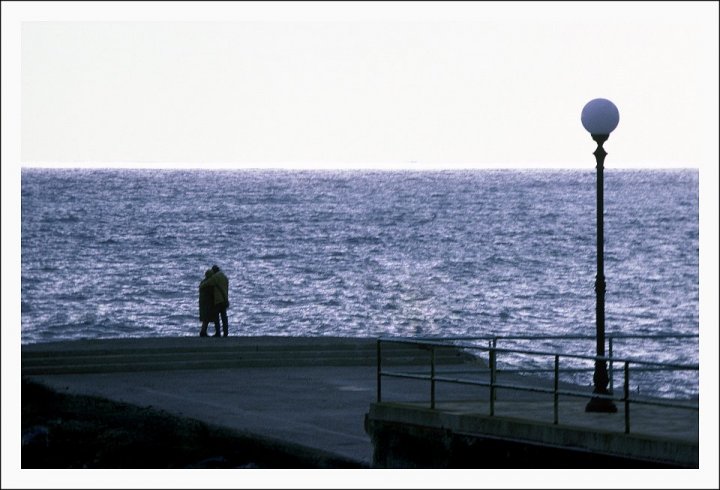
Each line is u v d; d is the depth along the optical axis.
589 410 26.84
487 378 39.38
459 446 26.05
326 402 34.00
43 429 34.03
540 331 101.62
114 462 32.59
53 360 39.94
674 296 130.25
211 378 38.91
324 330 98.44
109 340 44.06
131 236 195.88
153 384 37.38
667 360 76.38
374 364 42.59
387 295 121.69
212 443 30.30
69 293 116.00
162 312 103.69
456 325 103.56
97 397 34.72
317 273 142.50
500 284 134.88
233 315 103.88
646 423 25.02
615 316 114.25
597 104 27.66
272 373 40.19
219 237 196.75
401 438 27.22
